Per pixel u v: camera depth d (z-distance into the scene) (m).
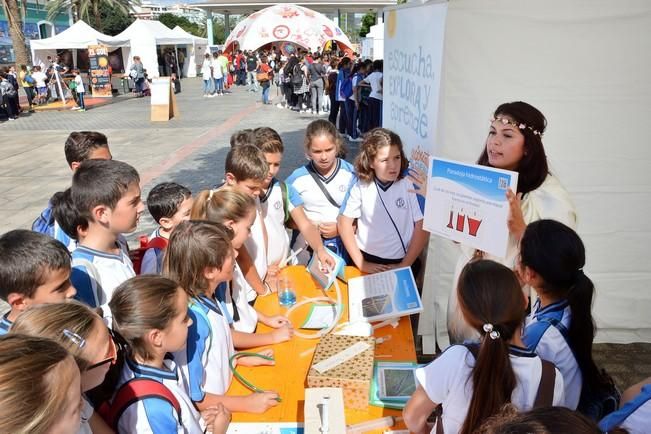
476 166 1.89
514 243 2.22
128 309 1.40
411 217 2.82
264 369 1.90
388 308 2.19
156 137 10.92
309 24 23.88
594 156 2.87
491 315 1.35
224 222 1.98
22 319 1.25
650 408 1.29
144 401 1.38
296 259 3.14
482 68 2.72
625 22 2.63
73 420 1.02
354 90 10.32
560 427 0.91
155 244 2.42
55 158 9.23
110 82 20.55
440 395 1.42
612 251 3.06
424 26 2.77
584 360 1.70
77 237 2.20
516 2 2.61
